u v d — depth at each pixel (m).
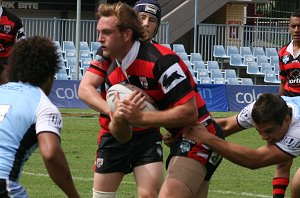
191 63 56.81
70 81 44.06
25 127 10.02
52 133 9.90
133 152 13.77
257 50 60.53
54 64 10.47
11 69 10.48
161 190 12.28
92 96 13.39
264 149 12.05
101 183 14.00
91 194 20.17
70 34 57.38
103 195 14.02
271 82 58.41
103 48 12.11
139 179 13.66
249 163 12.00
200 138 11.92
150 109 11.89
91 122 38.00
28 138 10.03
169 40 63.88
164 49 12.12
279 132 11.98
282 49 22.62
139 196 13.55
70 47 55.12
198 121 12.41
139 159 13.77
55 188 21.03
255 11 74.50
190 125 11.99
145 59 12.00
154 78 11.99
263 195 20.95
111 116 12.12
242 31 61.91
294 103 12.82
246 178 23.72
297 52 22.19
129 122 11.69
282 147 12.05
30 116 10.06
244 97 45.44
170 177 12.27
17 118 10.04
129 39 11.99
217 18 68.75
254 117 11.93
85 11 66.50
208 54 61.00
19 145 9.98
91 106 13.40
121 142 12.51
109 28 11.89
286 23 70.81
